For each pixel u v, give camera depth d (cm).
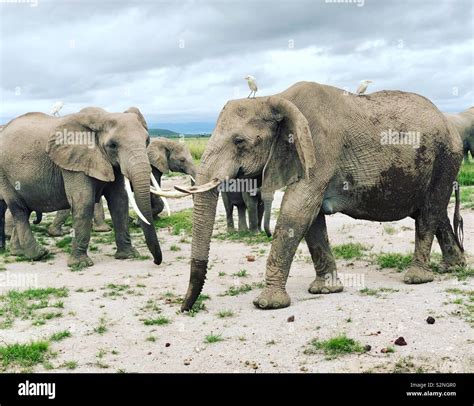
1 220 1606
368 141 1001
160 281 1219
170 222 1928
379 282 1095
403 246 1423
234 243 1590
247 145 949
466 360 732
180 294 1111
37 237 1773
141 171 1316
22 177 1470
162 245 1600
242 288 1116
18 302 1080
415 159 1029
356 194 1020
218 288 1130
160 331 903
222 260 1383
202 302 1023
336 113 991
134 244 1623
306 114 979
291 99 986
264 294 977
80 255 1388
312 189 973
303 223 973
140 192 1311
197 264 954
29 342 875
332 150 981
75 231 1388
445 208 1107
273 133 961
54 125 1486
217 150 945
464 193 2214
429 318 844
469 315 864
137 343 864
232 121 954
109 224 1939
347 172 1003
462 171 2730
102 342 874
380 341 796
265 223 1516
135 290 1154
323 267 1053
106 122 1388
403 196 1043
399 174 1022
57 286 1203
